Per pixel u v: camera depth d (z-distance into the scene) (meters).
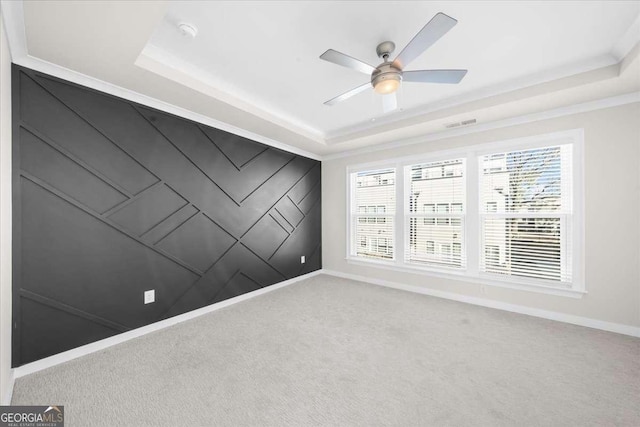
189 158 2.80
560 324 2.63
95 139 2.12
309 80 2.44
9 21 1.46
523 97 2.47
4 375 1.48
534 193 2.92
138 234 2.39
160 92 2.35
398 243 3.95
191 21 1.68
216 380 1.75
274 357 2.04
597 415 1.45
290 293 3.70
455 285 3.42
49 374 1.79
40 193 1.85
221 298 3.13
